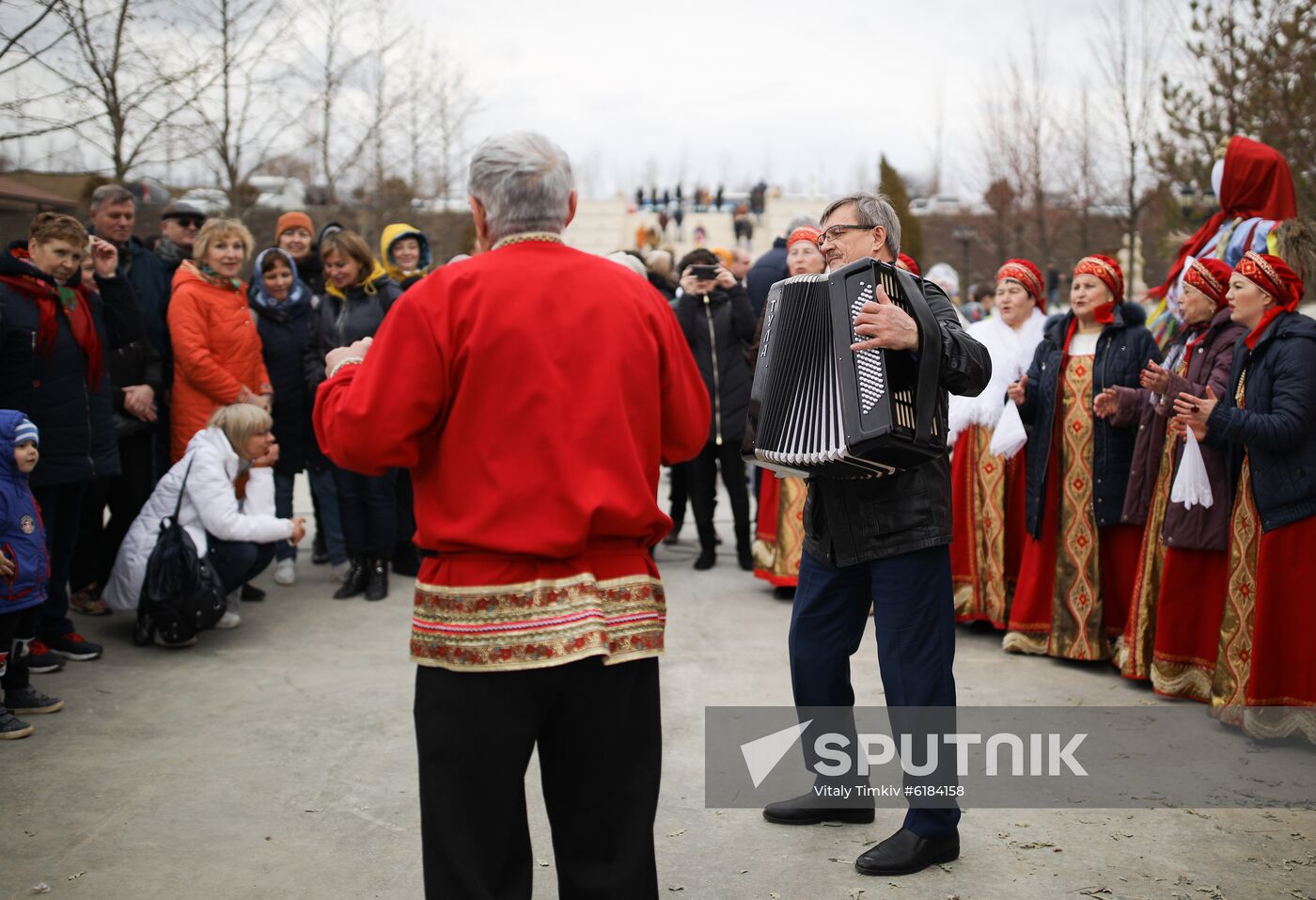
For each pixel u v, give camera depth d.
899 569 3.01
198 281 5.67
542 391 2.14
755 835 3.26
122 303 5.36
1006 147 17.75
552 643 2.12
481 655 2.14
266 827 3.29
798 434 2.85
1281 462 3.87
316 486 6.52
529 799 3.50
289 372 6.25
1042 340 5.04
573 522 2.14
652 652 2.26
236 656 4.98
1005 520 5.31
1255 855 3.10
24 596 3.94
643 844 2.27
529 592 2.14
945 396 2.93
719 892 2.92
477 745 2.16
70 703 4.33
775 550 6.07
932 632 3.02
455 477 2.16
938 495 3.02
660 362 2.35
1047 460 4.88
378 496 5.99
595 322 2.21
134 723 4.13
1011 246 19.42
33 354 4.42
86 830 3.24
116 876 2.98
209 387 5.57
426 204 15.19
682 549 7.60
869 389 2.73
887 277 2.80
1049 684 4.65
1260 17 9.07
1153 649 4.50
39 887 2.90
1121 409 4.60
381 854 3.13
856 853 3.14
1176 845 3.17
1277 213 5.34
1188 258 5.65
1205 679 4.36
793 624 3.29
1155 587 4.54
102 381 4.98
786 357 2.89
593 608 2.16
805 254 5.14
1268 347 3.94
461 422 2.16
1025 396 4.95
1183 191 10.70
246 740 3.98
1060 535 4.87
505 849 2.21
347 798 3.49
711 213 51.44
